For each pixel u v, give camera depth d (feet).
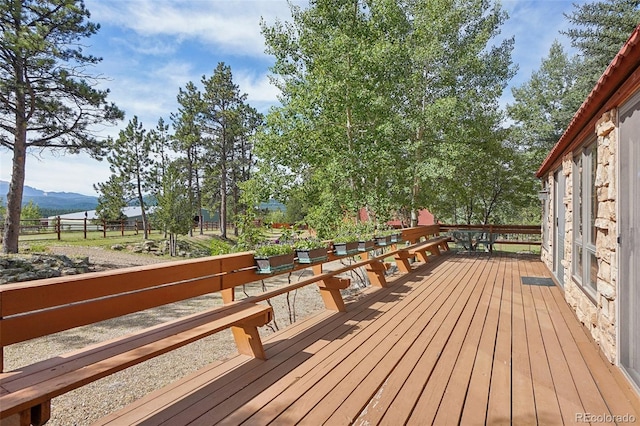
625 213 8.47
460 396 7.50
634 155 8.09
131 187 62.64
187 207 52.49
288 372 8.52
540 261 29.37
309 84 27.89
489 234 35.50
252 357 9.37
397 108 34.73
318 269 14.17
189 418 6.50
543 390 7.82
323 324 12.37
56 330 5.64
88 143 35.86
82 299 6.00
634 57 7.03
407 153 33.91
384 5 26.81
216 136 75.41
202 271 8.52
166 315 21.06
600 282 9.98
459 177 41.34
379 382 8.05
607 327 9.23
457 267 25.93
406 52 30.73
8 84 30.14
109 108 35.22
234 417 6.56
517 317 13.43
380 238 19.29
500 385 8.03
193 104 72.13
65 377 5.11
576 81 57.88
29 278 28.58
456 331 11.76
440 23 32.94
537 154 44.98
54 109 32.55
